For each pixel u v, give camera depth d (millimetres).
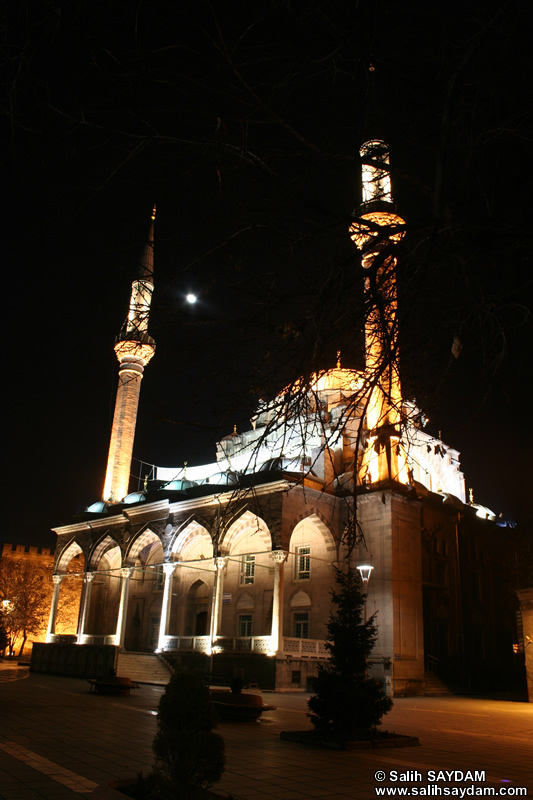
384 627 37219
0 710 19562
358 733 14805
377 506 39656
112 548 55562
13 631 62406
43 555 69750
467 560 48062
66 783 9859
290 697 30656
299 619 41875
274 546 38250
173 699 8445
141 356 60312
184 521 45750
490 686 44156
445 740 16391
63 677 36656
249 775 11188
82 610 52594
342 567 40156
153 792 7941
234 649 38719
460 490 59625
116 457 59156
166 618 44875
